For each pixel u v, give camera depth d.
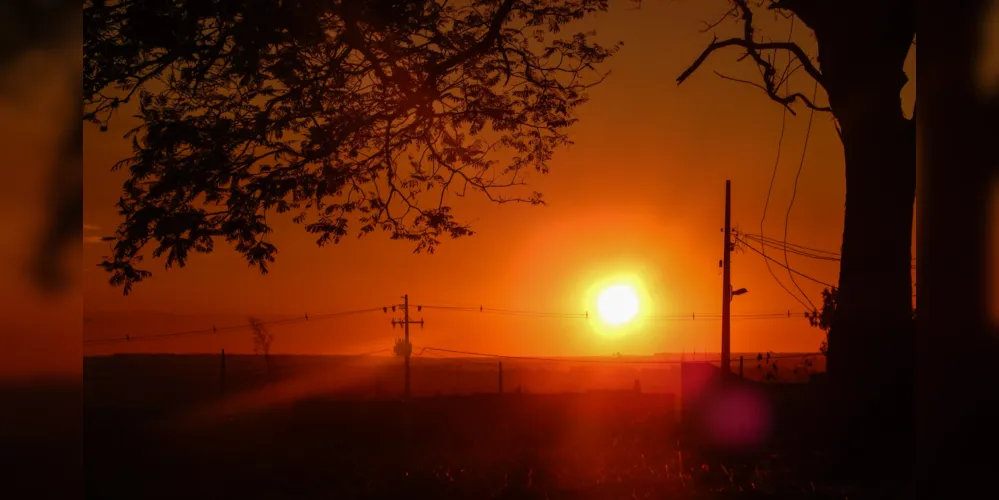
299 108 14.56
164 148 13.46
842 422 14.04
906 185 14.20
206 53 13.40
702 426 20.78
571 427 31.45
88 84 13.08
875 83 14.12
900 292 14.09
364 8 13.47
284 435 28.78
